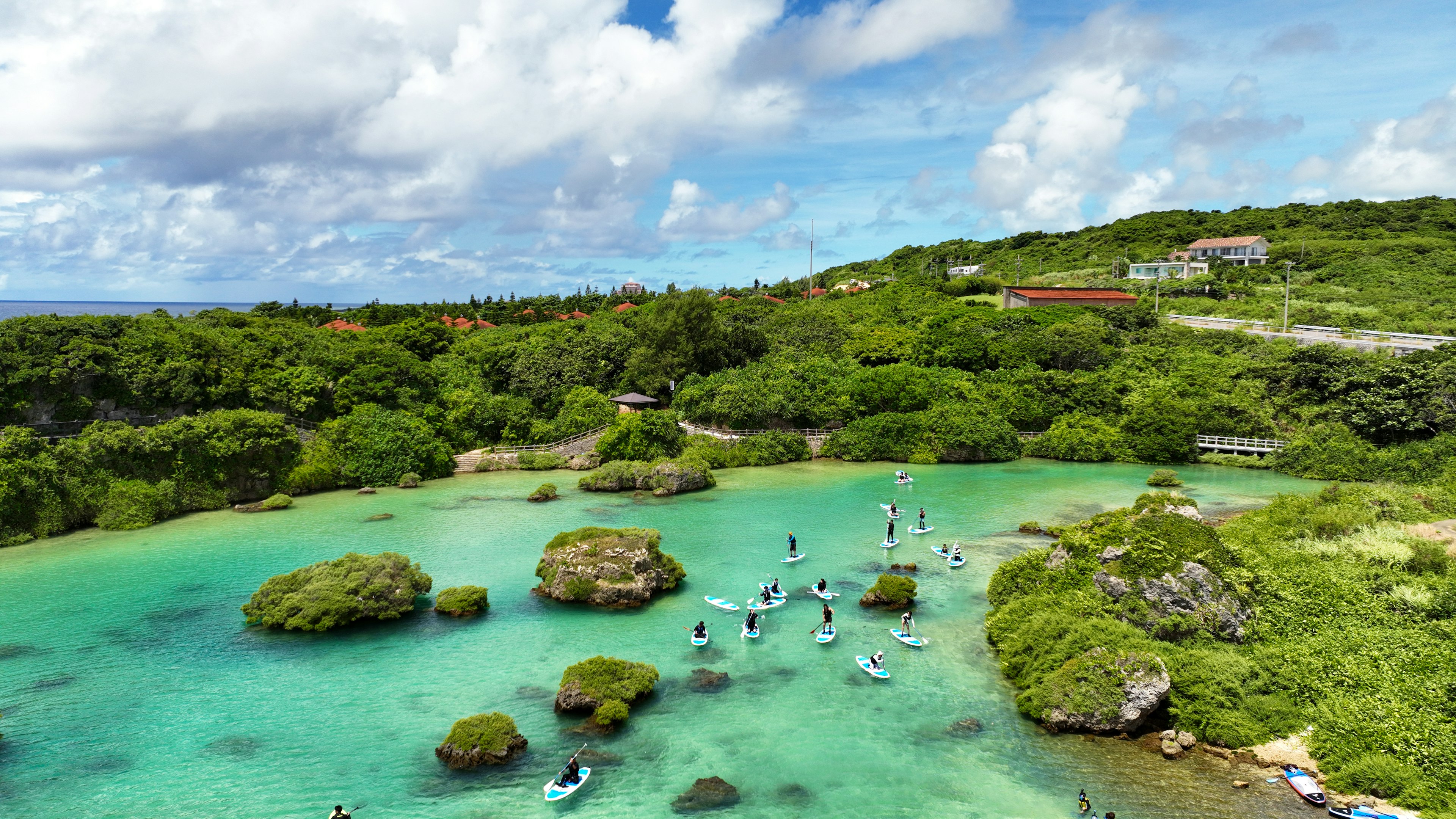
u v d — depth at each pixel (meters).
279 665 31.98
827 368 93.06
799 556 46.56
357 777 24.20
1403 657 29.14
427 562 45.25
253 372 70.69
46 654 32.75
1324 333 104.25
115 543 48.91
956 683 30.89
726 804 23.00
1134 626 31.88
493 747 25.00
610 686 28.55
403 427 71.00
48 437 55.94
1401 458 66.12
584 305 165.25
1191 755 25.86
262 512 57.25
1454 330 103.12
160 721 27.52
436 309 154.88
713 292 189.00
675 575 41.72
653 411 77.81
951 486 67.25
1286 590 35.12
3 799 22.81
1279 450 75.81
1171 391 86.25
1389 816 22.09
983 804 23.08
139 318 73.75
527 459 75.19
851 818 22.38
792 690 30.25
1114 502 61.28
